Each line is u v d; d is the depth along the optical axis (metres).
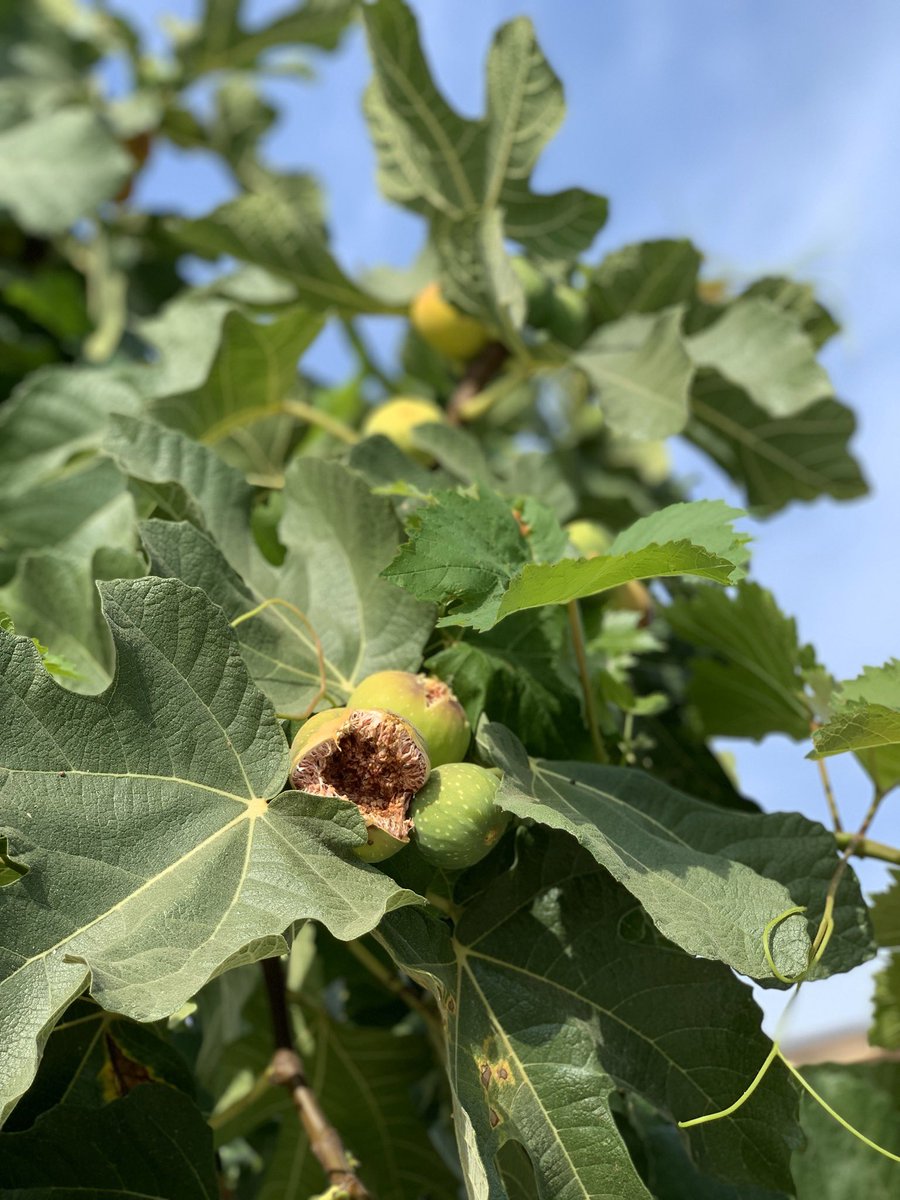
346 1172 0.52
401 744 0.39
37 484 0.82
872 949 0.43
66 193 1.18
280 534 0.52
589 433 1.07
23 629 0.60
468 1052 0.39
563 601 0.40
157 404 0.76
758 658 0.64
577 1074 0.39
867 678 0.44
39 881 0.33
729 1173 0.42
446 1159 0.76
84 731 0.36
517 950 0.42
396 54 0.75
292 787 0.39
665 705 0.72
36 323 1.27
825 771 0.54
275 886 0.36
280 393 0.79
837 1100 0.65
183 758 0.38
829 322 0.87
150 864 0.35
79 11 1.46
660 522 0.43
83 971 0.32
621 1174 0.38
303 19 1.34
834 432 0.87
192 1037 0.55
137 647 0.38
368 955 0.62
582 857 0.44
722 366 0.78
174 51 1.36
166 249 1.33
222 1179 0.59
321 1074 0.72
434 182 0.80
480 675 0.48
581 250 0.80
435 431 0.65
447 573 0.41
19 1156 0.42
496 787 0.40
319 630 0.48
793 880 0.44
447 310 0.81
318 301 0.89
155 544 0.44
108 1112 0.43
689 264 0.81
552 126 0.76
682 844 0.44
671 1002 0.43
